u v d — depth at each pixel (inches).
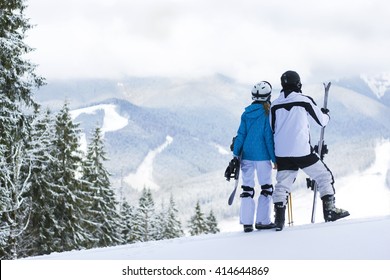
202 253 289.4
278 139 392.2
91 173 1863.9
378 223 322.0
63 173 1450.5
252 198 406.9
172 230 3385.8
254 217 408.5
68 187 1459.2
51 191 1348.4
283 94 396.2
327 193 393.1
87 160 1851.6
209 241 336.2
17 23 812.0
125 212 2706.7
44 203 1344.7
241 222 402.9
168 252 306.7
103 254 329.7
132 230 2699.3
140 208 3203.7
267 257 263.0
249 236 345.1
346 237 287.0
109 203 1907.0
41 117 1354.6
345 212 392.8
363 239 277.1
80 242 1453.0
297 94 392.2
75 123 1489.9
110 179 1934.1
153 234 3304.6
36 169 1330.0
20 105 824.9
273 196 386.6
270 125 398.6
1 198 880.9
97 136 1900.8
